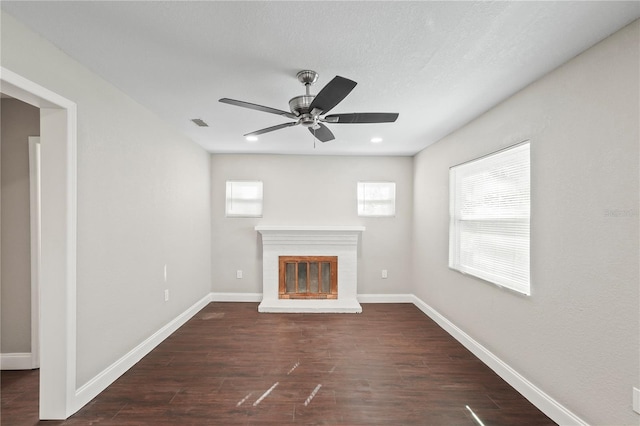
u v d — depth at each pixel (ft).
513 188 8.61
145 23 5.53
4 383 8.14
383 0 4.87
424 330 12.27
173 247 11.95
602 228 5.81
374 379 8.51
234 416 6.90
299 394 7.77
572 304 6.46
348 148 14.92
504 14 5.14
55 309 6.70
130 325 9.15
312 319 13.55
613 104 5.59
